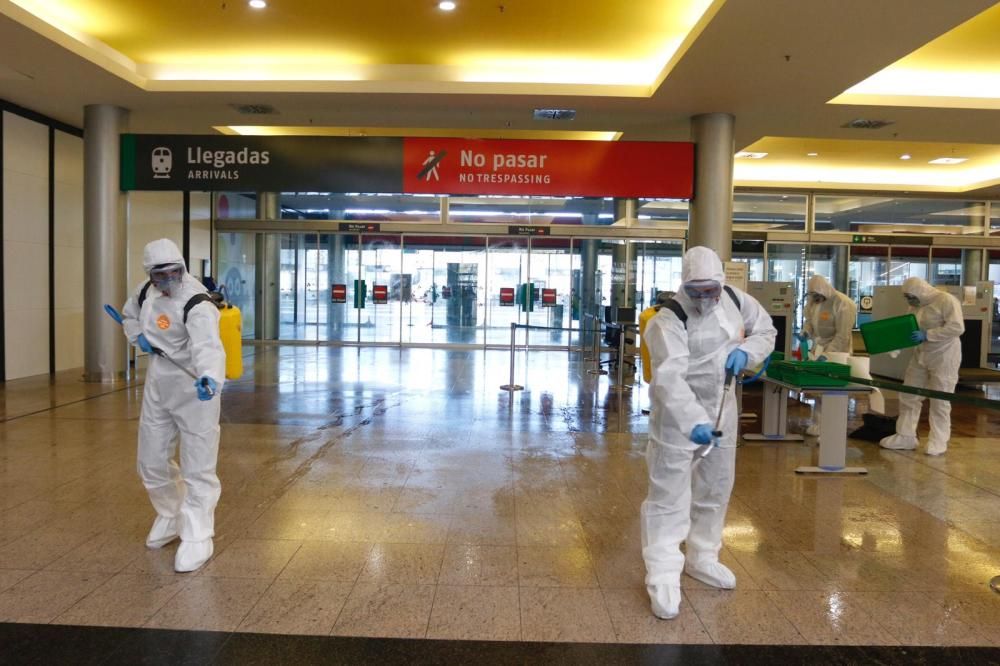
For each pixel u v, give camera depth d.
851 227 15.30
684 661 2.71
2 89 8.57
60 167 10.13
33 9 7.02
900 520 4.41
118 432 6.36
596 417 7.53
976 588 3.41
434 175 9.30
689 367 3.21
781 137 10.73
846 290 15.49
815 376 5.87
